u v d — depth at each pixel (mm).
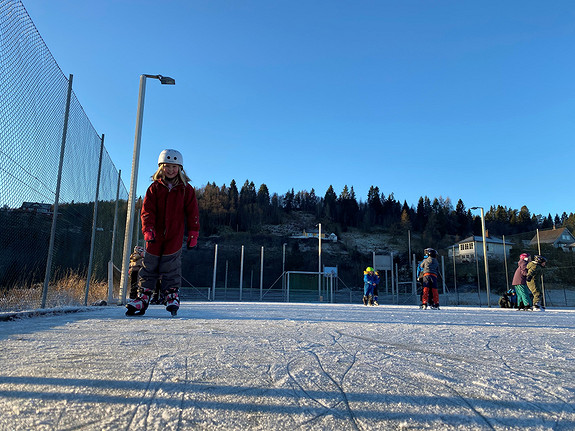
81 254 7062
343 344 2404
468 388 1474
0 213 4082
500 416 1193
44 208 4969
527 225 85375
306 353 2062
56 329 2869
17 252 4664
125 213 11414
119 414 1146
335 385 1475
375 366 1808
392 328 3340
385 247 76625
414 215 89438
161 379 1490
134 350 2047
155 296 6793
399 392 1406
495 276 28344
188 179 4516
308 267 53469
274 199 92688
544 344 2617
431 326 3639
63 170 5516
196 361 1804
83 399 1260
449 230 81750
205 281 44625
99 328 2949
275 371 1657
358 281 49219
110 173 9211
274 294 33375
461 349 2330
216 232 73250
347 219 91250
